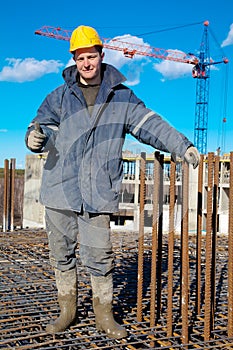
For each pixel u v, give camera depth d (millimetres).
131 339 3129
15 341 3029
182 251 3197
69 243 3201
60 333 3145
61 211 3109
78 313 3557
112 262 3188
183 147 2904
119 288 4402
